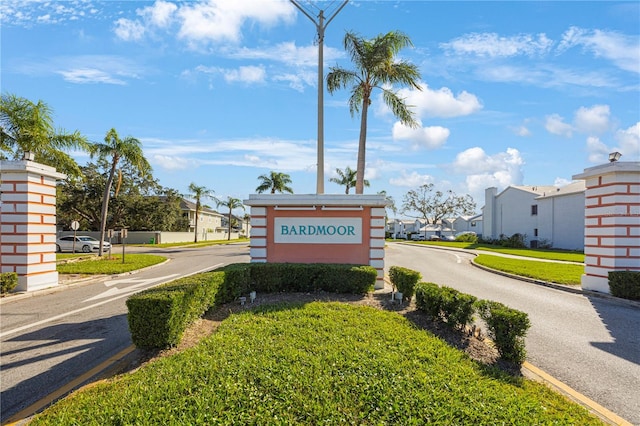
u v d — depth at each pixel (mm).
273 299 8070
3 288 10062
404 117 16578
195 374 3531
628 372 5070
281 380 3445
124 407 2934
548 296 10531
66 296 10555
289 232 10789
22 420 3840
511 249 33969
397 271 8469
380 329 5383
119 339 6402
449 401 3201
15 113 14312
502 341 5023
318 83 12758
